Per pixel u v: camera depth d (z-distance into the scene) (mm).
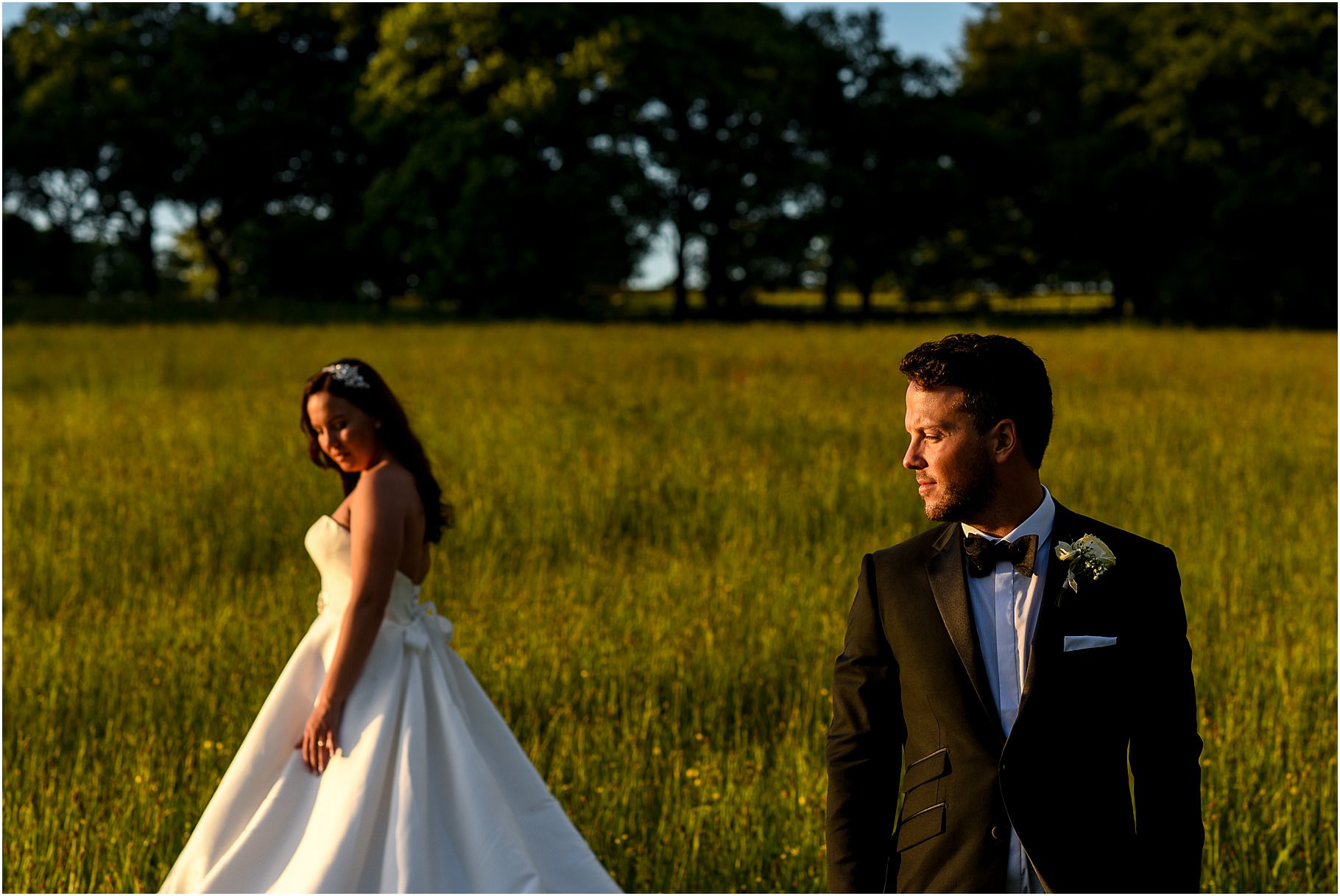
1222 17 38562
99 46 40469
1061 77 46188
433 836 2953
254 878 2906
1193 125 38375
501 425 11258
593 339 24484
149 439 10508
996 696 2035
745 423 11734
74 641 5477
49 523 7594
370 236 41625
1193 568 6555
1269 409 12438
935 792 2047
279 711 3090
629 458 9477
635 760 4133
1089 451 10055
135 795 3846
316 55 45250
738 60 40500
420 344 22359
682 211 42312
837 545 7270
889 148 44000
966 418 2031
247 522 7758
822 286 56781
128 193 42969
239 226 47438
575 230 39219
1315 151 38188
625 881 3521
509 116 36656
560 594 6047
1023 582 2055
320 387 3178
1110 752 2008
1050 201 43812
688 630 5355
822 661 5090
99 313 32844
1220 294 38438
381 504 3080
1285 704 4559
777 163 42250
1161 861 1977
